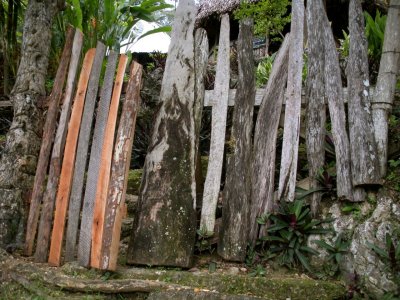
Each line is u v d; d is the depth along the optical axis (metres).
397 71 3.12
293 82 3.21
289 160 3.10
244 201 3.10
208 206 3.16
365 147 2.93
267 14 4.74
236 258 2.99
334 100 3.12
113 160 2.90
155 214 3.03
